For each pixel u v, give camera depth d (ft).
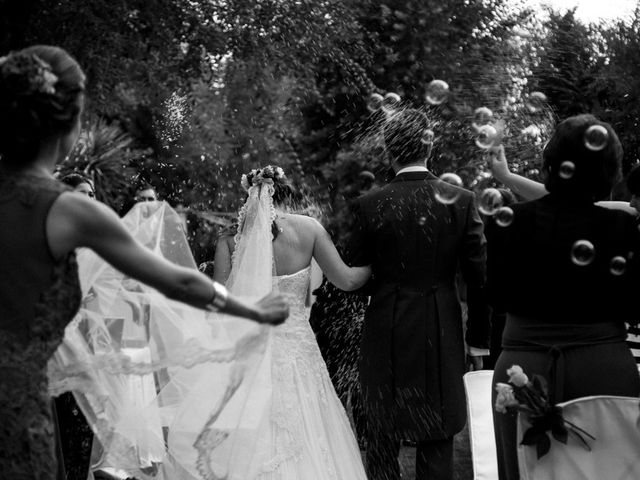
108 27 19.11
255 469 11.28
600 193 9.42
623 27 21.35
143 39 20.34
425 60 24.47
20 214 7.11
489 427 11.78
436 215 12.87
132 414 10.37
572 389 9.20
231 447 10.98
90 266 9.76
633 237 9.25
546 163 9.55
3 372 7.00
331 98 25.00
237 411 10.86
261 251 12.49
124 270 7.25
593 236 9.24
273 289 12.60
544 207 9.50
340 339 15.48
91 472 11.57
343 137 25.63
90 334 9.57
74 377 9.34
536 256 9.37
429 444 12.98
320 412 12.51
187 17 20.53
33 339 7.09
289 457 11.78
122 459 10.50
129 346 9.57
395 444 13.09
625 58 20.99
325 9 22.07
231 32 21.24
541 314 9.39
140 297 9.45
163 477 11.06
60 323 7.24
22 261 7.09
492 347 17.40
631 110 21.03
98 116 20.30
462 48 24.36
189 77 21.42
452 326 12.90
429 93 13.33
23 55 7.37
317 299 15.47
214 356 8.39
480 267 12.92
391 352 12.84
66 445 12.25
